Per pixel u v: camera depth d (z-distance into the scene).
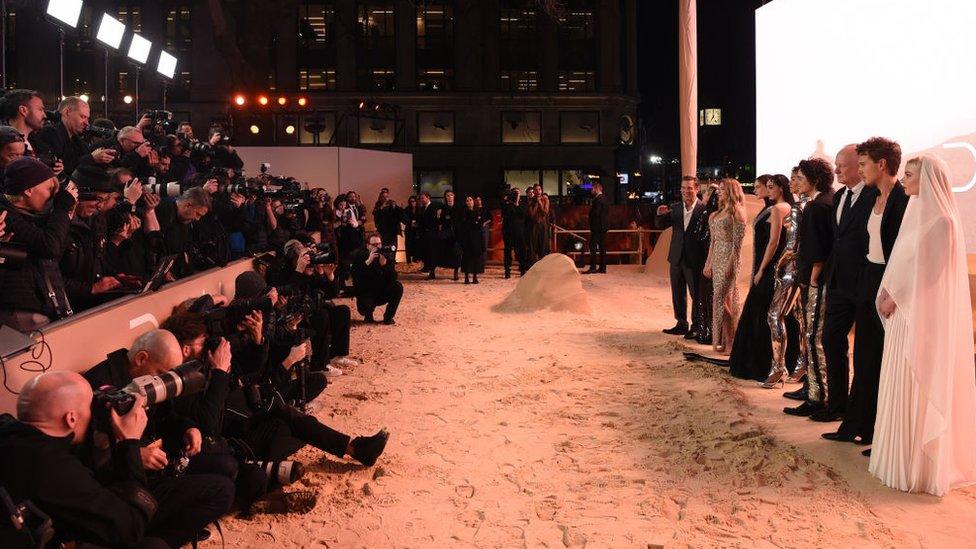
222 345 4.29
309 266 7.90
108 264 5.85
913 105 8.70
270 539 4.27
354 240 15.99
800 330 7.59
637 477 5.15
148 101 42.47
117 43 10.59
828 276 6.04
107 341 4.43
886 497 4.71
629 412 6.72
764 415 6.42
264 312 5.27
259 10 27.34
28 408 2.89
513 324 11.91
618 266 21.17
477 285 17.52
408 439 6.02
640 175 51.56
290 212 11.92
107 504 2.89
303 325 7.36
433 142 46.19
